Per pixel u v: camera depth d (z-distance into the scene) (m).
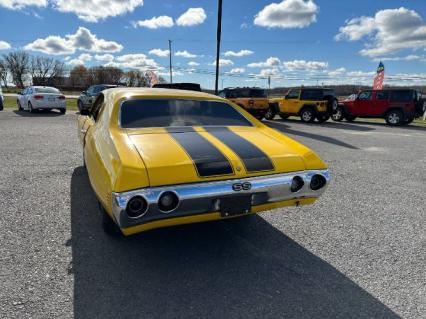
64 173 5.52
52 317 2.19
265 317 2.26
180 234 3.46
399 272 2.86
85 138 4.10
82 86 90.00
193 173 2.49
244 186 2.62
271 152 2.92
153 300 2.40
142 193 2.34
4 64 89.44
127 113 3.32
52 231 3.43
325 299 2.47
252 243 3.32
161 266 2.86
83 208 4.05
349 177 5.88
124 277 2.68
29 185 4.86
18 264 2.80
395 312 2.35
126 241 3.27
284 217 4.00
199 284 2.62
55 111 18.14
